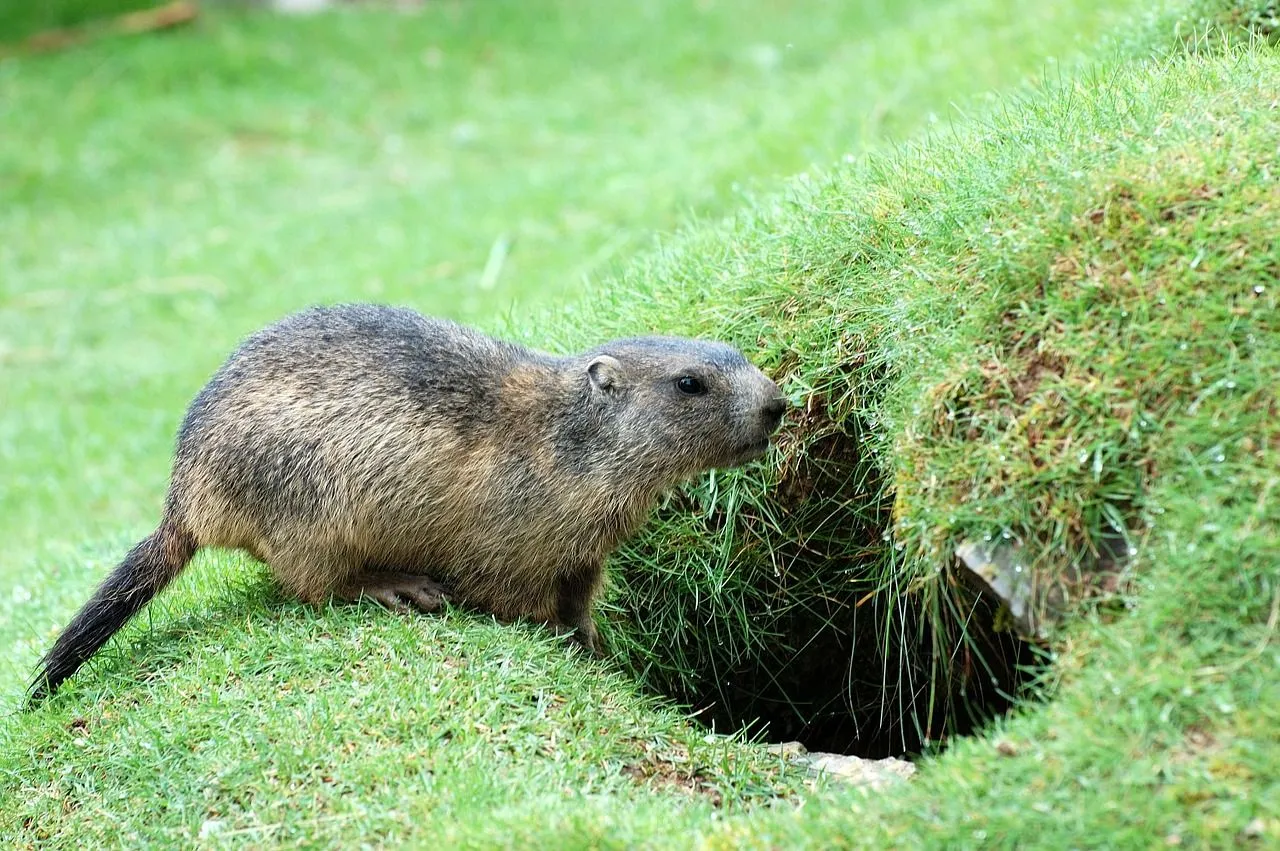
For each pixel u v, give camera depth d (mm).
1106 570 6582
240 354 8508
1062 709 6148
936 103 14617
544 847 6066
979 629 8180
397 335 8484
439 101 25250
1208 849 5434
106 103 25469
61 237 21953
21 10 27953
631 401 8172
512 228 18562
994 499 6852
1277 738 5641
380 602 8273
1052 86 10539
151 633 8438
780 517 9023
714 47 25594
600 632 8938
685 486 9086
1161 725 5867
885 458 7863
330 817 6633
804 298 8938
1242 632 5969
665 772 7195
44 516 14555
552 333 10375
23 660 9148
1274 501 6074
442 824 6379
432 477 8211
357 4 28953
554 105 24516
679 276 9984
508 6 28516
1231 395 6426
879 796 6207
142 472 15539
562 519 8266
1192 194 7062
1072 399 6781
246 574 9062
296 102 25578
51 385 17859
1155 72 8859
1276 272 6621
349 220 20891
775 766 7344
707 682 9453
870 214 8836
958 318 7574
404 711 7211
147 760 7215
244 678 7637
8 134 24609
